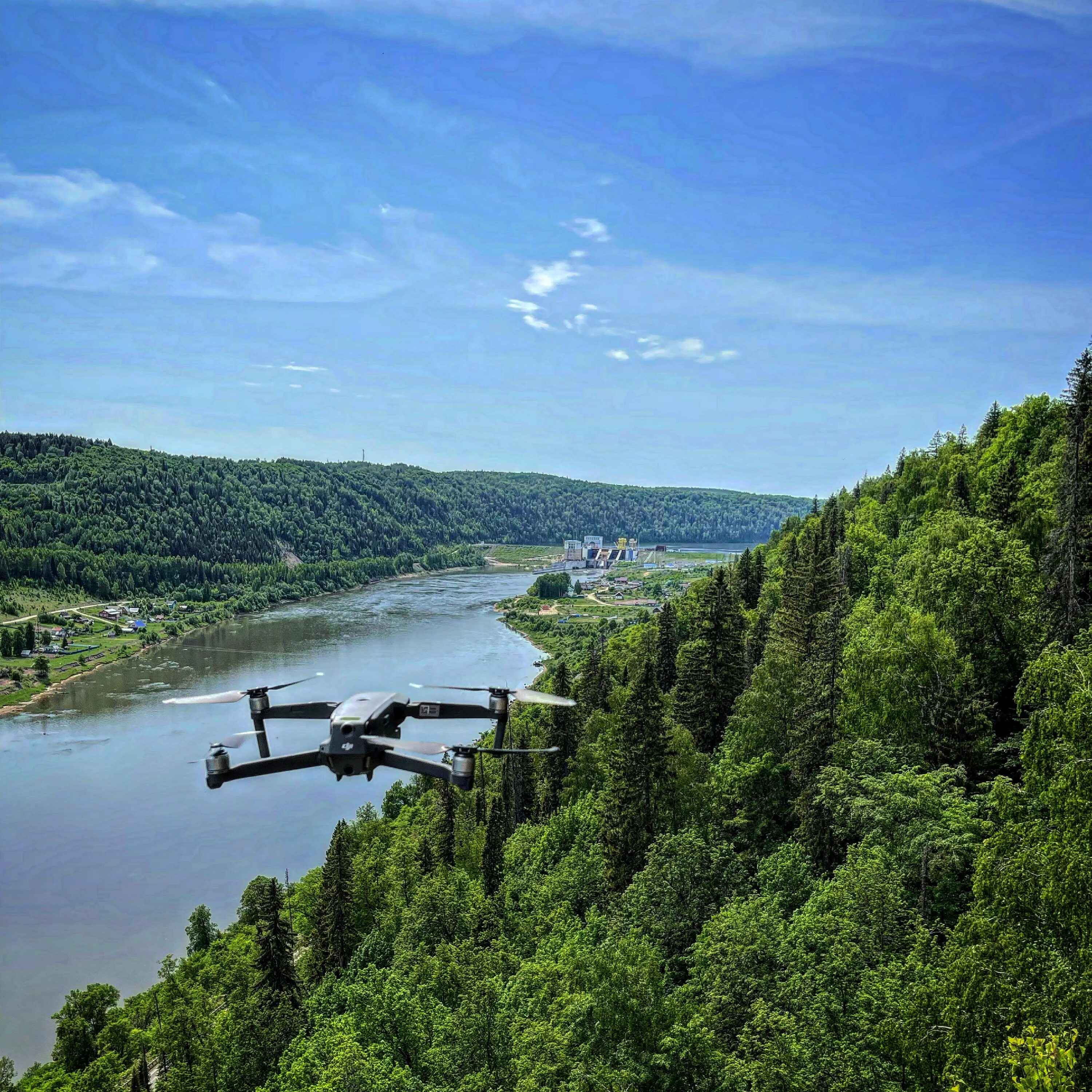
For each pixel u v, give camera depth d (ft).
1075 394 210.18
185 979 276.00
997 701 192.44
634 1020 139.54
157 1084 247.70
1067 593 189.88
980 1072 87.71
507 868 284.61
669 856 187.42
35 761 480.23
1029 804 109.81
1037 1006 84.23
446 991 197.26
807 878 169.37
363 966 250.37
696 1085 128.77
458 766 31.55
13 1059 259.39
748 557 432.25
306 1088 158.92
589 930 192.54
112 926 321.32
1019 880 93.66
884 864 138.10
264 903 254.68
